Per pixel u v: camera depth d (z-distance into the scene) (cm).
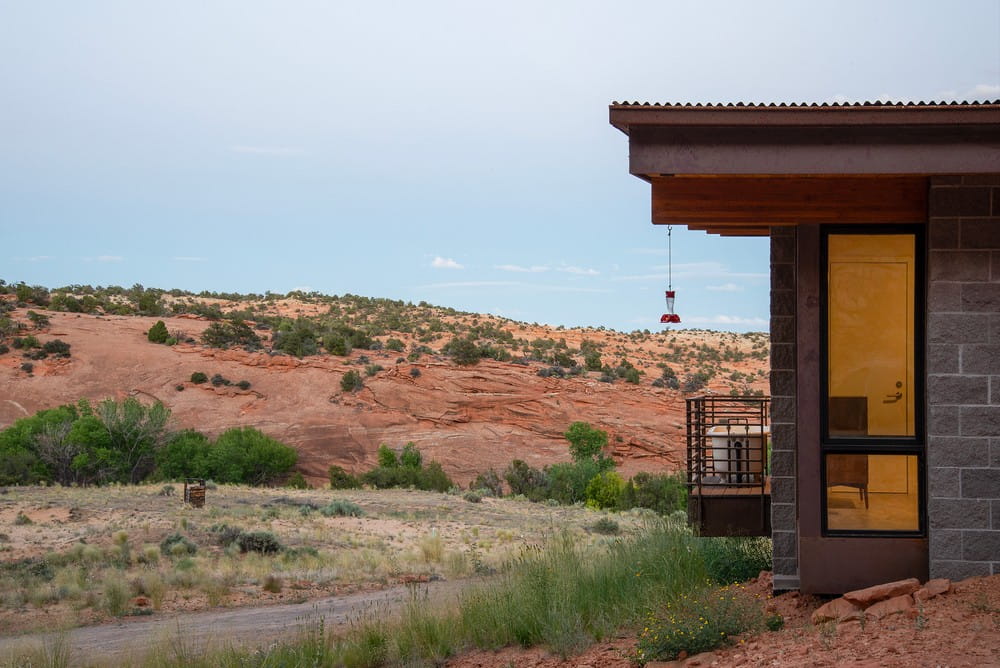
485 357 9319
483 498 5056
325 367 8569
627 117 743
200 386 8025
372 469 6588
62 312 9594
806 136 744
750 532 978
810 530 820
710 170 750
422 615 1052
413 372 8419
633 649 780
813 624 736
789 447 929
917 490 814
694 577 1015
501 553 2441
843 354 831
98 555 2286
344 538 2895
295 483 6131
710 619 745
